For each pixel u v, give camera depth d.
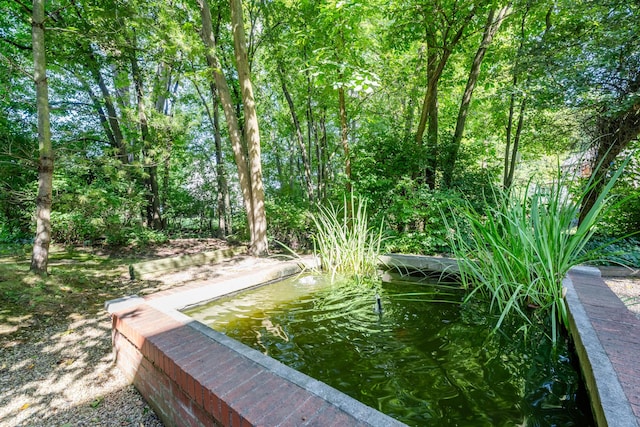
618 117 5.31
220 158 11.34
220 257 6.66
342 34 5.45
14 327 3.16
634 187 5.55
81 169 6.79
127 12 5.13
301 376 1.43
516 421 1.51
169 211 12.61
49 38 5.44
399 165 6.73
